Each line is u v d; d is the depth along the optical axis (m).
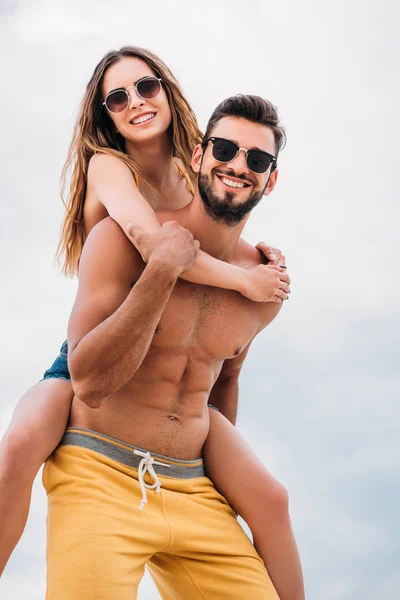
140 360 3.65
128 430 3.88
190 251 3.69
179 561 3.99
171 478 3.94
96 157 4.63
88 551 3.61
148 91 4.75
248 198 3.95
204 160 3.97
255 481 4.14
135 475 3.85
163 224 3.75
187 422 4.00
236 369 4.56
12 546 3.75
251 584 3.94
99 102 4.82
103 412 3.88
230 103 3.97
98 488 3.74
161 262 3.61
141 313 3.59
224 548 3.95
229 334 4.07
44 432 3.86
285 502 4.15
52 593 3.60
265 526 4.12
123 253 3.83
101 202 4.47
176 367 3.95
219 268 3.95
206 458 4.19
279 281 4.14
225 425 4.25
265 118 3.98
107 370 3.63
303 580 4.20
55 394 4.00
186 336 3.96
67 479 3.78
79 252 4.77
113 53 4.86
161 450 3.93
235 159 3.90
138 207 4.09
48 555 3.70
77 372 3.67
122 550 3.66
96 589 3.55
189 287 3.97
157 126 4.75
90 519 3.67
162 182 4.88
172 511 3.88
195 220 4.03
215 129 3.97
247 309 4.13
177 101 4.89
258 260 4.38
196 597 3.98
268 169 3.97
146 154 4.80
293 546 4.17
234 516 4.17
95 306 3.74
